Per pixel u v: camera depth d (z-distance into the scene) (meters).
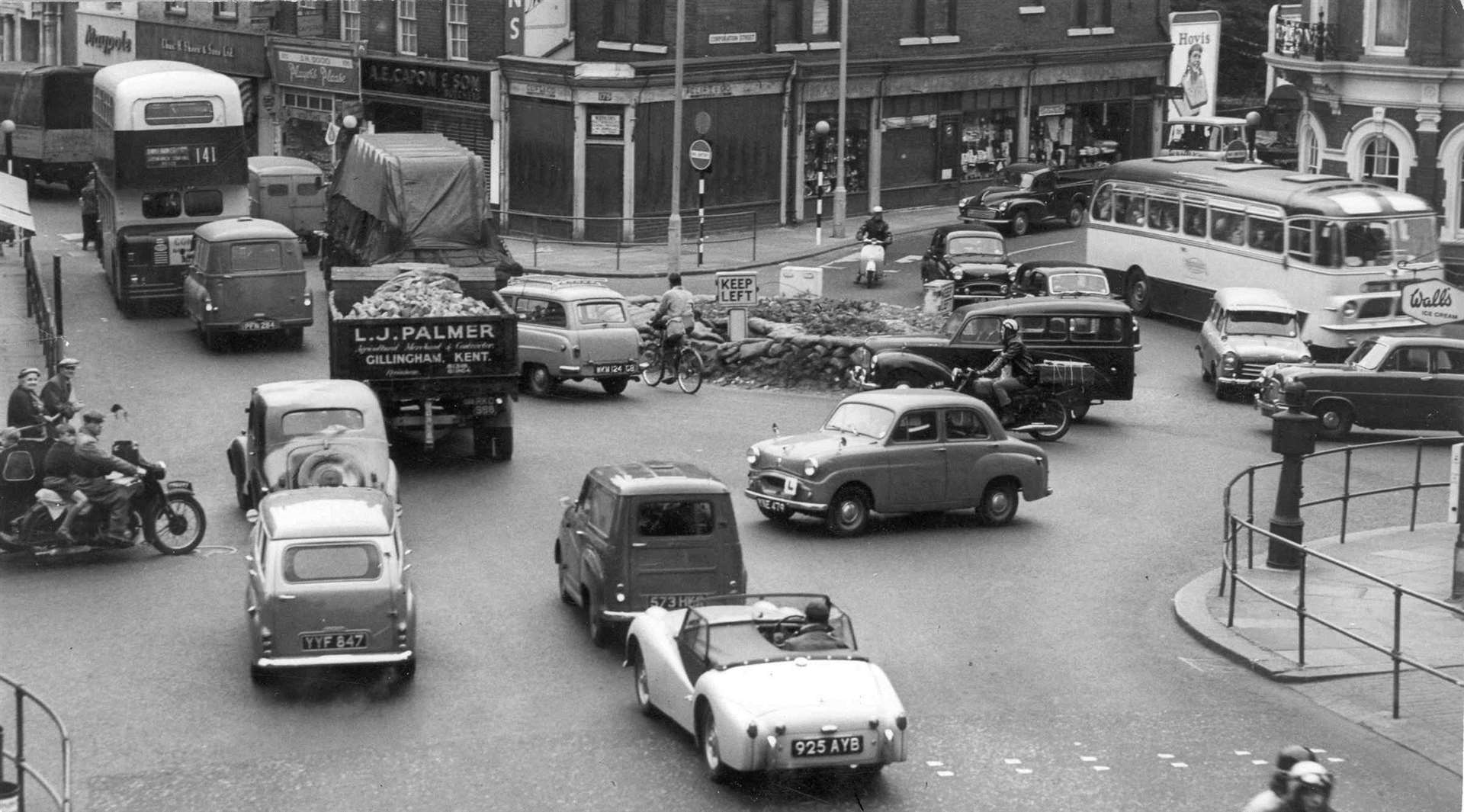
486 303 30.31
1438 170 48.75
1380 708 17.38
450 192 38.44
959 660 19.02
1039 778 15.54
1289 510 22.47
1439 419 31.83
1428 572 22.22
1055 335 32.25
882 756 14.74
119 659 18.80
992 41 62.81
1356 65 49.44
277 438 23.52
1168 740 16.56
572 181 53.81
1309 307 39.25
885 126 60.47
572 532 20.27
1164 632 20.22
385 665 18.06
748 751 14.58
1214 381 36.31
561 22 54.22
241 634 19.73
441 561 22.77
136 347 37.22
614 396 34.28
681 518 19.05
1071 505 26.41
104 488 22.56
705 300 41.06
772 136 57.00
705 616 16.17
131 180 39.62
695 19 54.06
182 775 15.56
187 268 39.75
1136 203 45.34
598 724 16.91
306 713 17.22
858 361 34.06
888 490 24.41
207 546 23.48
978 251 44.88
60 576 22.09
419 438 27.70
